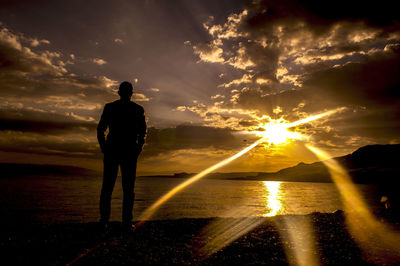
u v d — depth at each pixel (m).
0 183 84.75
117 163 4.14
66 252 3.07
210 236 4.22
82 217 20.69
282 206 34.38
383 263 3.04
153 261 2.85
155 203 36.16
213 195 62.34
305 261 3.05
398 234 4.75
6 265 2.58
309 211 27.14
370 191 84.88
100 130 4.12
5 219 18.86
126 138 4.12
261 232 4.68
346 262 3.05
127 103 4.26
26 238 3.68
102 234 3.99
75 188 72.94
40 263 2.68
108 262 2.76
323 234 4.68
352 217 7.05
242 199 49.78
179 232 4.45
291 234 4.57
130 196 4.25
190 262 2.87
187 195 60.12
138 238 3.88
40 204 30.80
